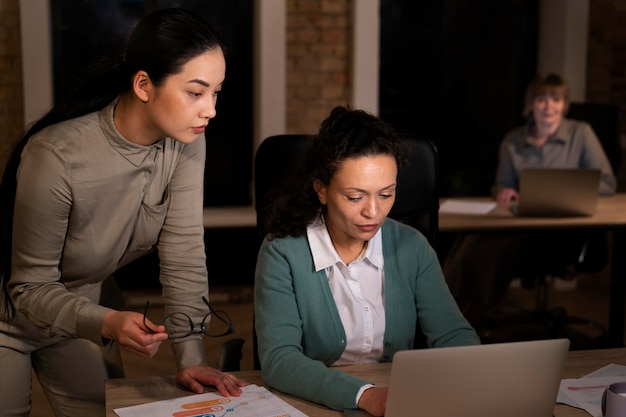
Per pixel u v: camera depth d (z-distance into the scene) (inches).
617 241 144.6
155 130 72.2
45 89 179.0
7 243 75.2
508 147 167.0
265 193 87.1
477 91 207.8
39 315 72.7
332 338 76.3
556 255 154.5
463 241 160.6
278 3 184.7
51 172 70.8
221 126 197.8
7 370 80.1
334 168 71.2
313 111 193.0
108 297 89.0
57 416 86.7
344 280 77.0
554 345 58.4
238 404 66.3
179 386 70.9
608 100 205.8
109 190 73.9
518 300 197.3
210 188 199.5
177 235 79.4
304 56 190.7
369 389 65.2
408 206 91.2
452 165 209.5
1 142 180.7
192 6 190.7
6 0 177.5
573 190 138.0
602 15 202.7
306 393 67.2
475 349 56.7
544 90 159.3
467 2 204.2
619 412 59.6
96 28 186.7
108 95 73.9
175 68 66.4
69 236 75.4
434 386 57.1
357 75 191.2
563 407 65.6
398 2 201.0
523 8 206.4
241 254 191.0
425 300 79.7
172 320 79.5
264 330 74.0
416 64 204.1
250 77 196.5
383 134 71.7
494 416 58.9
